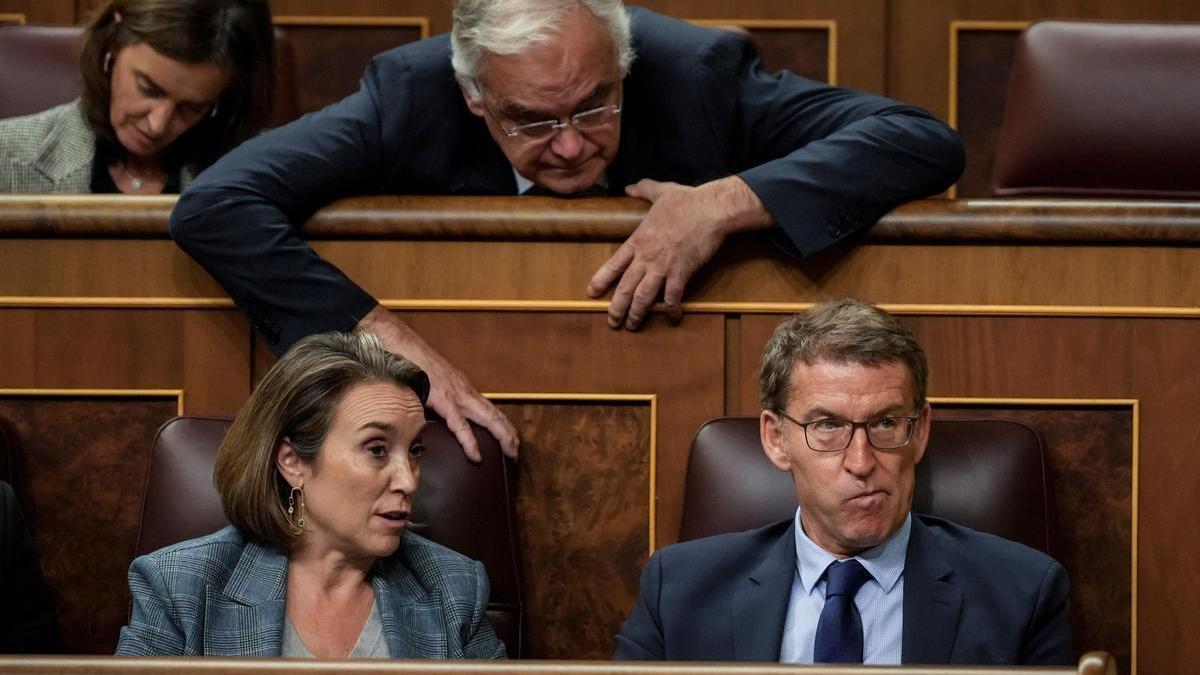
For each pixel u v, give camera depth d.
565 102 6.32
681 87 6.86
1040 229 6.25
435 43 6.91
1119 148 6.98
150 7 7.29
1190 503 6.25
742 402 6.39
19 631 5.85
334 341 5.75
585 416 6.40
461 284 6.43
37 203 6.43
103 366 6.50
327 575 5.63
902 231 6.32
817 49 10.11
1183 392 6.28
